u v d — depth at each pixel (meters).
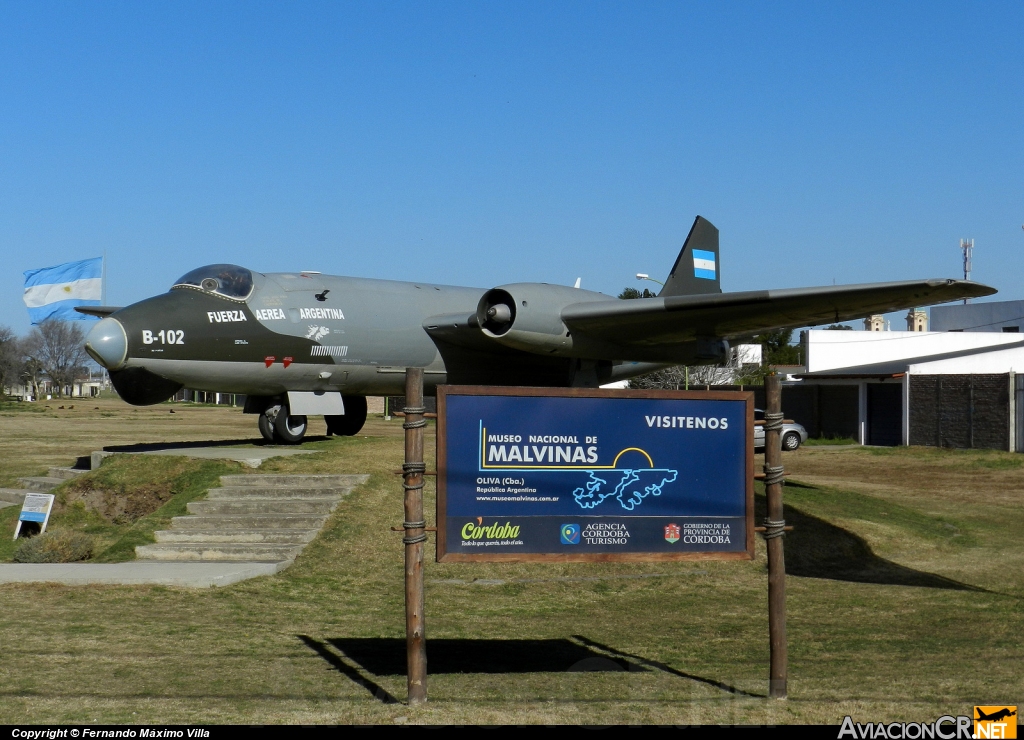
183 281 17.17
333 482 15.27
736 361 52.66
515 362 20.45
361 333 18.39
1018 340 42.88
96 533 14.87
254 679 7.50
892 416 35.97
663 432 7.05
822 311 16.20
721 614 10.80
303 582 11.84
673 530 7.02
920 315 64.44
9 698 6.80
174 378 16.61
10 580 11.21
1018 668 8.11
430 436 27.55
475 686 7.40
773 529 7.12
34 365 108.00
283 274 18.36
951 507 20.27
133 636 8.91
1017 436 30.69
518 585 12.14
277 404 18.64
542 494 6.85
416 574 6.78
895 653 8.76
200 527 13.76
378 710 6.69
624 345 19.06
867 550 14.91
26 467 26.31
